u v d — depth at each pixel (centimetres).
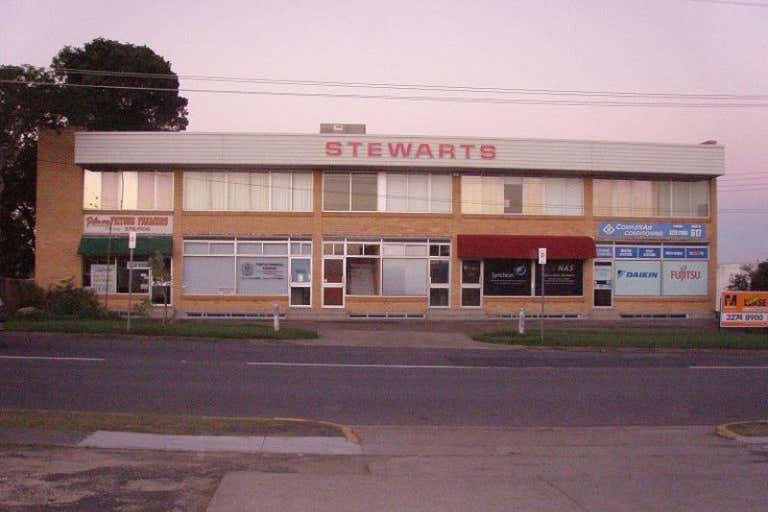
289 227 3581
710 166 3684
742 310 3150
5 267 4472
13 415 1189
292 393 1534
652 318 3725
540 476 955
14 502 761
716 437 1239
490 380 1775
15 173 4128
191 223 3556
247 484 858
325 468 966
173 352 2150
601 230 3703
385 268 3612
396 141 3528
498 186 3662
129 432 1105
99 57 4384
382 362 2052
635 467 1020
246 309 3559
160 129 4750
